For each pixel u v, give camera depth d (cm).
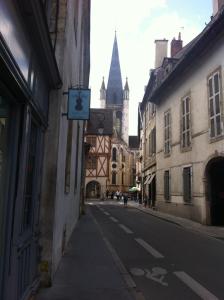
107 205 3784
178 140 2170
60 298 526
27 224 506
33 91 461
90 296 545
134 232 1384
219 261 841
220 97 1592
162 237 1260
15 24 359
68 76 772
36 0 372
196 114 1877
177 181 2167
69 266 739
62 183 751
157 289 609
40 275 580
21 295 447
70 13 757
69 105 699
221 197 1719
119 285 612
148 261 838
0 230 389
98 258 834
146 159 3522
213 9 2042
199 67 1847
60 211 731
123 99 8900
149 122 3303
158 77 2772
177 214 2147
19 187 416
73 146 1148
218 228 1559
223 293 588
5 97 388
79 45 1245
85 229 1417
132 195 5859
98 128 6153
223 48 1577
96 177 5997
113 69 9031
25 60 408
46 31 438
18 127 420
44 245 584
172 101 2325
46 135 609
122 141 7219
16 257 406
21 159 421
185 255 916
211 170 1739
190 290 604
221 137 1567
